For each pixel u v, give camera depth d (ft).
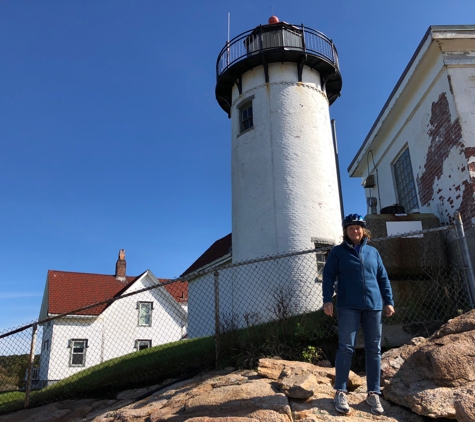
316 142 45.34
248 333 23.22
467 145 29.89
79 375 28.86
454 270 24.93
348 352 14.78
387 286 15.76
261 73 47.93
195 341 29.48
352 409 14.70
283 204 42.09
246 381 18.66
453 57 32.14
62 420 21.90
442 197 32.68
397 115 41.45
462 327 17.01
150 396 21.44
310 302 38.17
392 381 15.94
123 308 92.17
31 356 27.61
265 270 40.75
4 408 26.91
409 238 28.04
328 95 53.16
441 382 14.82
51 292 90.99
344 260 15.60
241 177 45.27
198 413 15.70
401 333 21.25
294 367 18.62
